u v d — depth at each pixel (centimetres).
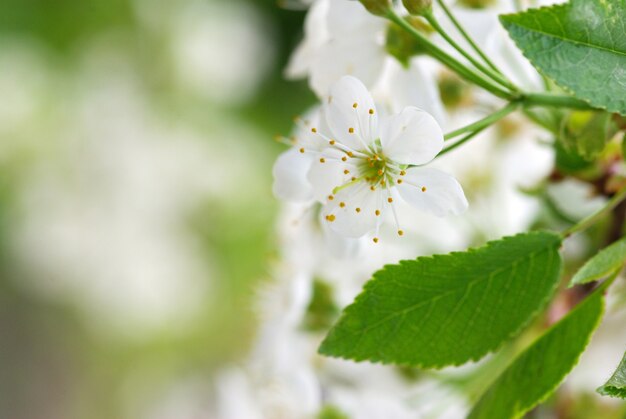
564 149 40
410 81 39
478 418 37
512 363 37
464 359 36
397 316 36
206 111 114
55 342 126
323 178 36
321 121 38
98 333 119
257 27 118
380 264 45
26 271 118
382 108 37
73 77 112
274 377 45
